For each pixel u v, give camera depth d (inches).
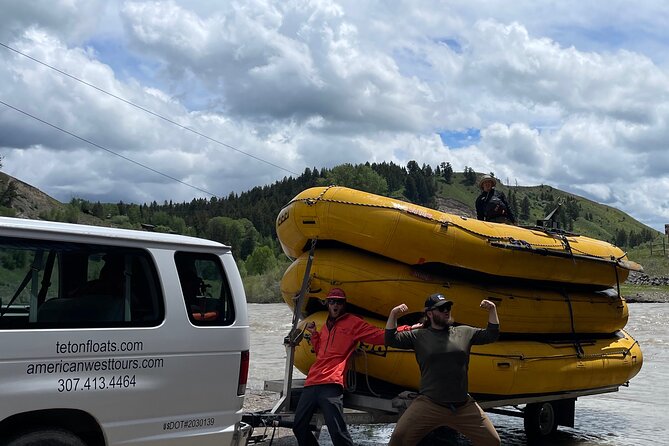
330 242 315.9
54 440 183.3
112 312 199.9
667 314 1542.8
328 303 270.5
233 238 6830.7
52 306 191.2
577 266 362.0
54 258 194.4
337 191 302.2
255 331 1061.1
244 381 225.3
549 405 370.0
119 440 194.9
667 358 796.6
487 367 312.2
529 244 332.8
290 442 333.4
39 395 180.5
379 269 303.0
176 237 219.6
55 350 185.5
